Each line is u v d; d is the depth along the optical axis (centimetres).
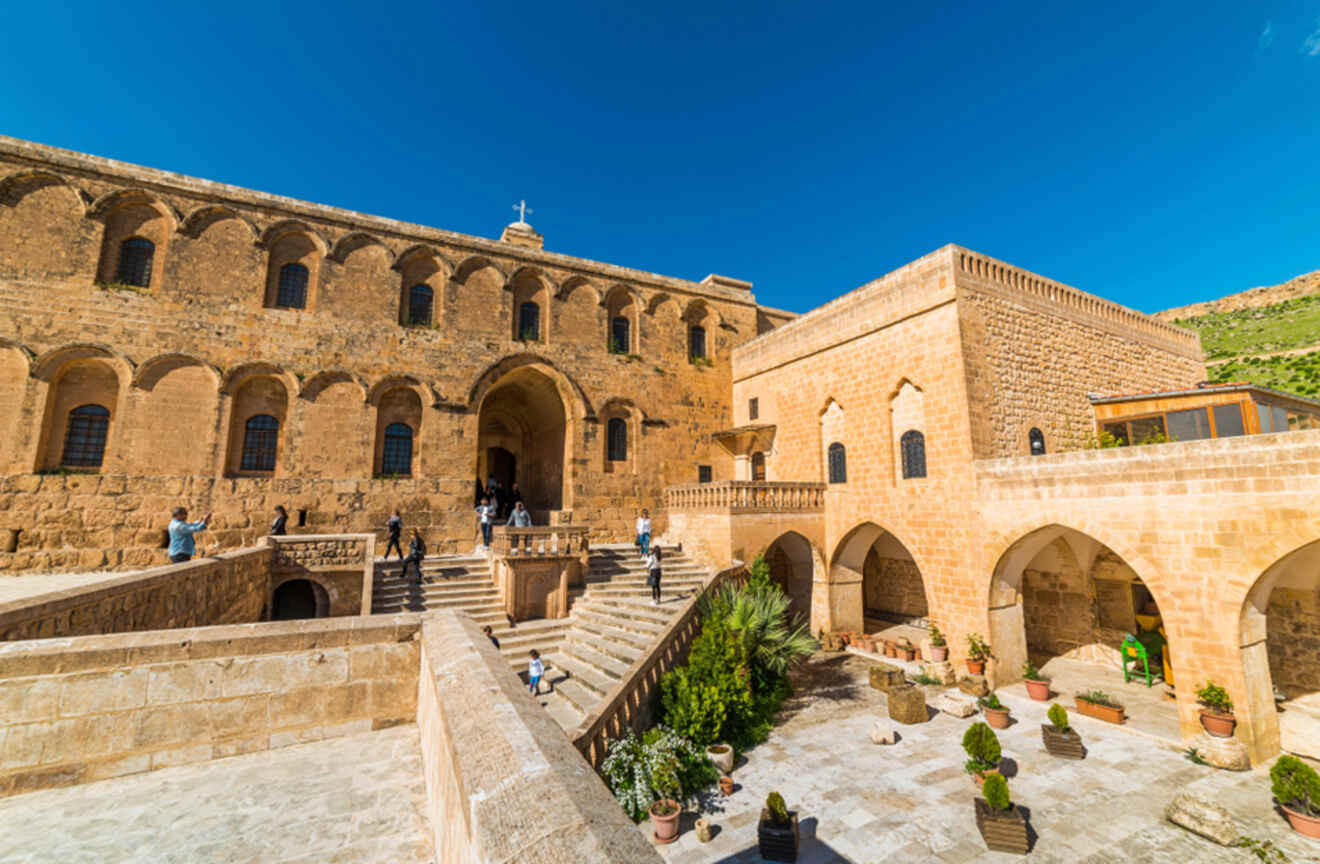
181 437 1769
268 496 1855
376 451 2050
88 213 1738
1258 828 949
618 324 2628
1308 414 1825
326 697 575
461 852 275
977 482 1692
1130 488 1359
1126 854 891
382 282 2125
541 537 1695
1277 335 7244
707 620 1533
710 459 2711
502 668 462
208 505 1770
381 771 505
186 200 1873
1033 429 1894
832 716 1439
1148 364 2356
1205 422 1697
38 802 452
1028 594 2106
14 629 693
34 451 1597
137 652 517
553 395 2489
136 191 1809
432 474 2095
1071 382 2047
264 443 1908
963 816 986
